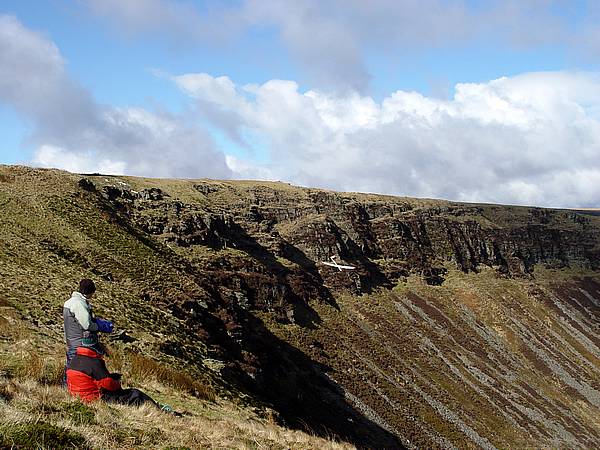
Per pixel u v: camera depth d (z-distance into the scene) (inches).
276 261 7140.8
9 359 635.5
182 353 1408.7
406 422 4259.4
